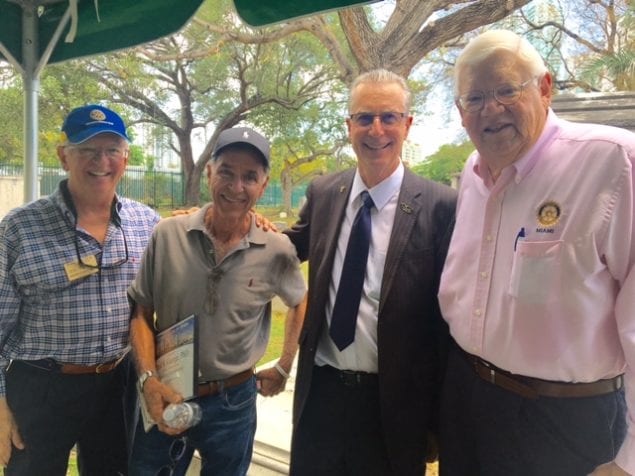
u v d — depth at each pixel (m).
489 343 1.67
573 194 1.50
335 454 2.11
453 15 6.79
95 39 3.04
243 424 2.00
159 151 25.69
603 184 1.45
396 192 2.08
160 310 1.91
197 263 1.86
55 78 13.41
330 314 2.11
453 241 1.85
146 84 15.49
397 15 7.02
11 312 1.98
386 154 2.02
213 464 1.97
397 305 1.93
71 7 2.54
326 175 2.41
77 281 2.01
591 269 1.47
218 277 1.86
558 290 1.51
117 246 2.11
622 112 3.34
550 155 1.57
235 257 1.88
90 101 14.53
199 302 1.85
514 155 1.61
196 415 1.73
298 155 24.19
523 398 1.63
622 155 1.43
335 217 2.17
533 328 1.56
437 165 25.33
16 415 2.01
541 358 1.57
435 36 6.92
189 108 21.08
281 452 2.75
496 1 6.56
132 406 2.29
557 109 3.57
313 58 17.61
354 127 2.05
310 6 2.19
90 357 2.06
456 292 1.80
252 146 1.78
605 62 8.46
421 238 1.97
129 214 2.22
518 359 1.61
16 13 3.02
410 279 1.94
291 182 28.53
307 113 18.89
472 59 1.59
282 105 18.41
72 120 2.00
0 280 1.94
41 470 2.06
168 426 1.70
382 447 2.05
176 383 1.78
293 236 2.39
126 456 2.31
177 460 1.97
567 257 1.49
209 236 1.86
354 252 2.05
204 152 21.47
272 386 2.18
